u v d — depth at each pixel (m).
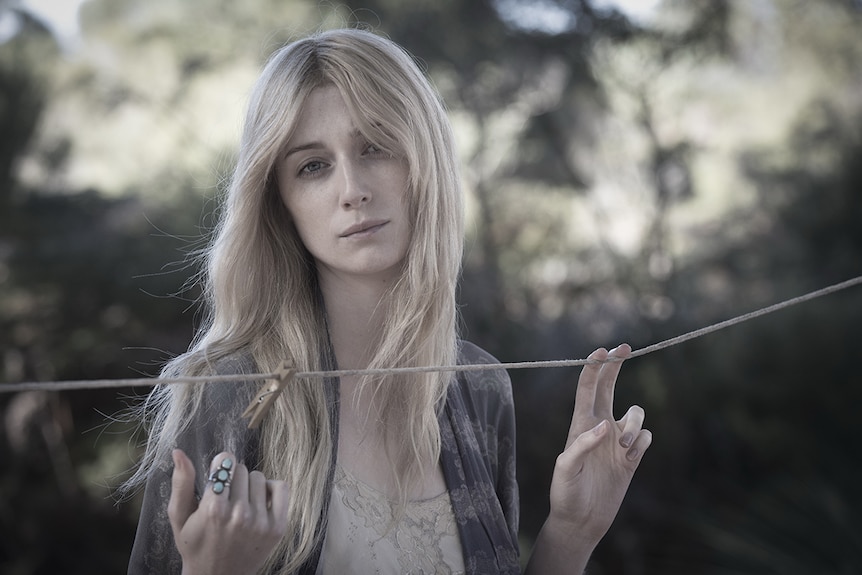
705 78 6.22
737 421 5.42
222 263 1.31
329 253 1.27
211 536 1.01
